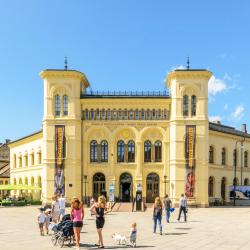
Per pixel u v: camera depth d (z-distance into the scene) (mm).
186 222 42438
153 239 29562
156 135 73625
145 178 73500
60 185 70938
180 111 71125
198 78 71250
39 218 31781
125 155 73750
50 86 72125
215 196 78500
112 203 65062
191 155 70125
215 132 79000
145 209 61906
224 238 30047
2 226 38875
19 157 95000
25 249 25141
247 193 77125
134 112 73812
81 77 73688
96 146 74000
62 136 71500
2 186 76500
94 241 28562
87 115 73875
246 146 88688
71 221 26328
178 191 70062
